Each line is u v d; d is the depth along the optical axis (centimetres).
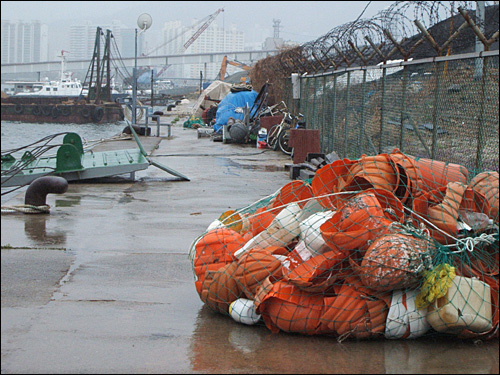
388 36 975
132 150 1505
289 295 436
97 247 718
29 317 478
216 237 498
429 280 412
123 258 666
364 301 421
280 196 570
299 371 375
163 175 1414
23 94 7606
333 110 1530
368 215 443
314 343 423
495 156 654
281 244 489
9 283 567
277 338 434
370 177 507
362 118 1257
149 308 504
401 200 494
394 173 514
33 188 935
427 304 413
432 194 478
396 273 405
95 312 492
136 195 1131
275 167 1582
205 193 1152
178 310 500
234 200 1076
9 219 890
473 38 937
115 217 915
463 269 444
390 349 409
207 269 483
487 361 389
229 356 400
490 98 657
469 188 489
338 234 437
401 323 416
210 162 1695
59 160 1241
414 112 916
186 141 2527
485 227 457
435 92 798
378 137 1183
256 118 2370
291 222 493
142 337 436
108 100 6812
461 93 739
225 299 472
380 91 1171
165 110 7031
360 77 1329
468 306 406
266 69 3141
